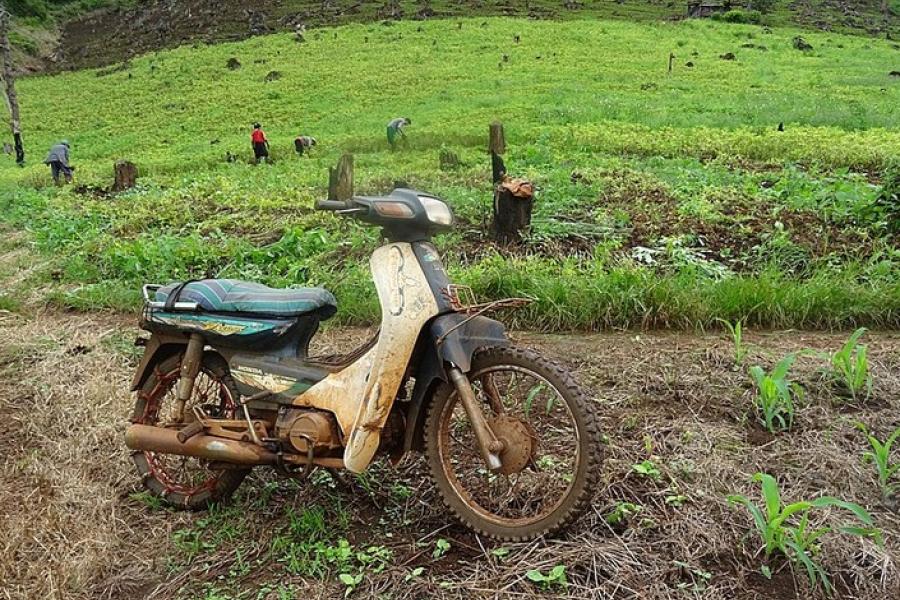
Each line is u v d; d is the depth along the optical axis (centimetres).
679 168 1226
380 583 312
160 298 378
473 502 337
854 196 865
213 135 2823
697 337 555
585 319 581
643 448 392
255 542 346
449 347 317
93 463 416
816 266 681
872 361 489
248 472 374
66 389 504
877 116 1989
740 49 3869
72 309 712
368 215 325
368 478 385
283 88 3462
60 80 4431
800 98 2503
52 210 1294
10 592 321
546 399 440
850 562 308
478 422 310
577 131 1836
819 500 305
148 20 5947
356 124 2627
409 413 338
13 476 411
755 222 825
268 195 1223
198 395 407
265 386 354
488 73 3350
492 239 782
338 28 4769
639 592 296
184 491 380
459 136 1956
